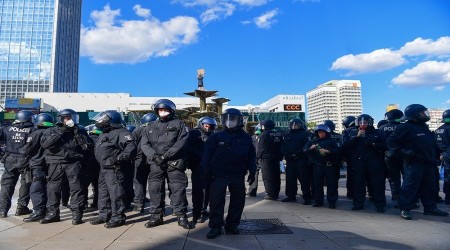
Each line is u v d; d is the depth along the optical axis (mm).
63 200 7535
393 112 7559
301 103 70875
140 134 6715
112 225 5438
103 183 5832
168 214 6473
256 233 4980
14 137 6406
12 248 4359
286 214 6328
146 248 4324
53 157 5816
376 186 6496
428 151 5926
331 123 8992
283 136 8328
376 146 6441
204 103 25375
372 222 5609
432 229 5113
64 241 4660
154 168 5531
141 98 77000
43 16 106062
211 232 4781
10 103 63406
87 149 5973
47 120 6395
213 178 5023
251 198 8453
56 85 106375
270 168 8156
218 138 5094
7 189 6398
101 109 75875
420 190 6223
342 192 9328
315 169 7113
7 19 103812
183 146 5336
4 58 102875
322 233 4930
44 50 104688
